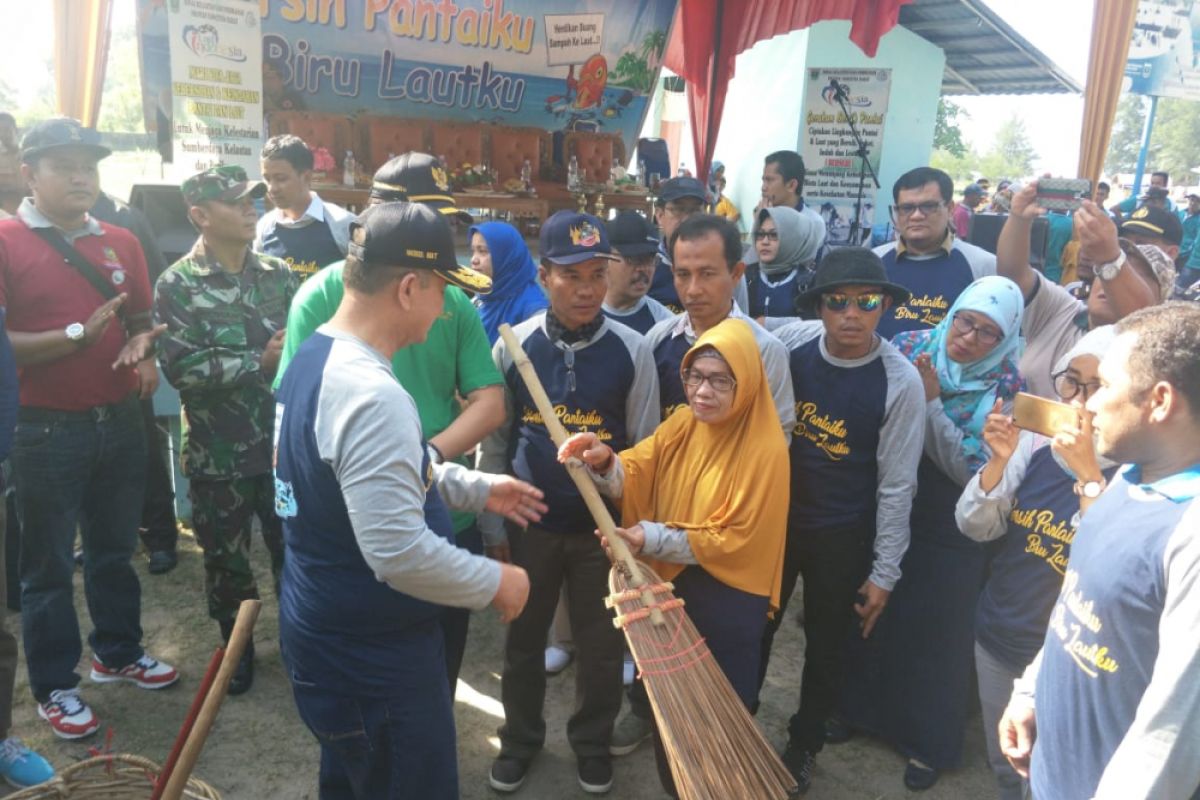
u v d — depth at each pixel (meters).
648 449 2.51
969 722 3.35
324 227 3.88
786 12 9.66
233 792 2.79
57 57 6.57
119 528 3.14
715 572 2.31
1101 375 1.51
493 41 10.28
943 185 3.57
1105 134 8.83
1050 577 2.18
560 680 3.52
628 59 11.21
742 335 2.26
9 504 3.70
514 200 9.75
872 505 2.70
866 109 7.94
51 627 2.93
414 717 1.87
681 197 4.37
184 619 3.77
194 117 5.86
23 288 2.86
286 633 1.88
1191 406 1.38
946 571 2.85
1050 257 8.27
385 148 9.84
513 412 2.79
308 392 1.71
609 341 2.66
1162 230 3.81
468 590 1.74
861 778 2.98
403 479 1.65
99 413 2.97
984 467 2.29
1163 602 1.35
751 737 2.05
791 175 4.87
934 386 2.77
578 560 2.69
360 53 9.64
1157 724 1.27
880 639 3.03
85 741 2.97
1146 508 1.42
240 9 5.94
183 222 4.99
